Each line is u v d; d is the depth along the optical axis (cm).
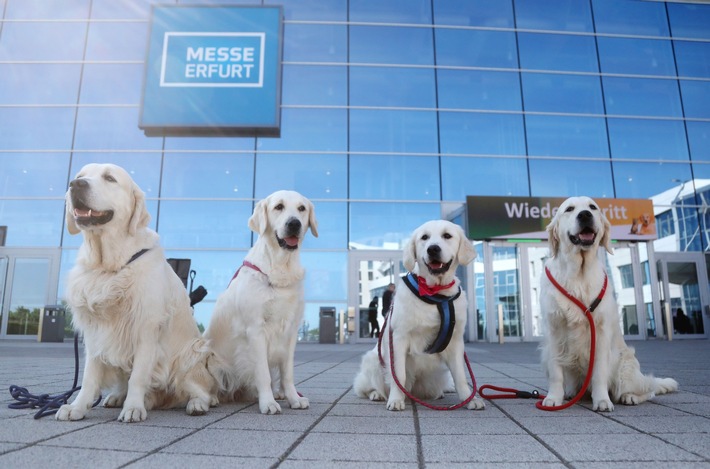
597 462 189
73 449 201
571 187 1514
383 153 1495
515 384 462
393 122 1525
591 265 332
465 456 199
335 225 1440
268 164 1469
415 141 1513
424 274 346
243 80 1480
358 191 1467
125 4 1564
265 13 1529
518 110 1559
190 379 314
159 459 188
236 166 1460
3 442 211
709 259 1490
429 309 326
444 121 1536
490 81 1577
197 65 1480
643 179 1535
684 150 1571
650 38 1655
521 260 1419
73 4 1561
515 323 1394
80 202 270
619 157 1545
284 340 335
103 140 1471
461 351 342
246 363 325
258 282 326
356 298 1398
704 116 1609
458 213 1467
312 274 1409
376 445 217
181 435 233
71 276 285
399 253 1430
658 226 1503
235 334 332
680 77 1631
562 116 1564
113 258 279
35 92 1501
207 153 1465
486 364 684
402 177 1485
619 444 220
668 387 381
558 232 352
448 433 245
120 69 1523
